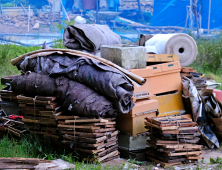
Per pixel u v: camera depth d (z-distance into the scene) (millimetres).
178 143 4625
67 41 5746
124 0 16344
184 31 15820
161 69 5641
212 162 4855
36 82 4934
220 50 12227
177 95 5973
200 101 5688
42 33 15156
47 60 5059
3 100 6215
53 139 4969
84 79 4605
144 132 5188
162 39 6543
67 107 4703
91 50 5828
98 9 16094
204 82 6727
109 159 4758
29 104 5059
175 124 4656
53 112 4773
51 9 15609
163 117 5023
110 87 4344
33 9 15375
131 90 4531
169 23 16547
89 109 4457
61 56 5035
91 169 4223
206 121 5723
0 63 10250
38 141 5008
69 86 4680
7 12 14992
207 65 12117
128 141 5047
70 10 15891
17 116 5785
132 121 5008
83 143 4543
